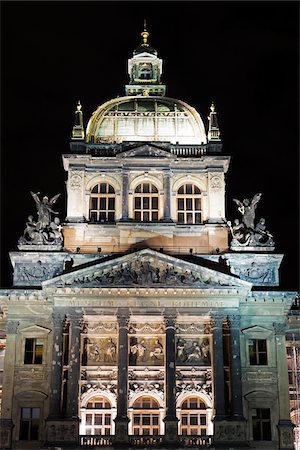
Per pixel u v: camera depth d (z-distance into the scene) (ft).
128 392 254.06
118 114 301.22
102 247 274.77
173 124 299.38
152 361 259.80
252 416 251.39
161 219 279.28
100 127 298.76
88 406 254.88
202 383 256.73
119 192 284.41
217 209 281.33
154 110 302.25
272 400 252.62
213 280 255.29
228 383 250.16
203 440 239.71
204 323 262.47
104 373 257.96
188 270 256.11
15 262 267.80
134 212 282.97
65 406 246.47
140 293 254.06
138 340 262.47
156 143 289.33
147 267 256.11
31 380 253.03
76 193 281.74
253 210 278.67
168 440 238.27
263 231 275.39
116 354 260.21
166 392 245.65
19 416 249.34
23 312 259.60
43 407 250.57
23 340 257.55
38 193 279.49
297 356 276.00
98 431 252.21
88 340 262.26
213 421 241.35
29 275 266.36
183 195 286.46
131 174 285.43
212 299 255.09
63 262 268.00
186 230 277.85
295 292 261.24
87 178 286.05
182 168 287.48
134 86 322.75
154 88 323.37
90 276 254.47
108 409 254.47
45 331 257.75
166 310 254.06
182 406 255.70
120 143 291.79
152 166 285.02
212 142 290.56
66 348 252.21
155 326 263.08
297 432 268.62
